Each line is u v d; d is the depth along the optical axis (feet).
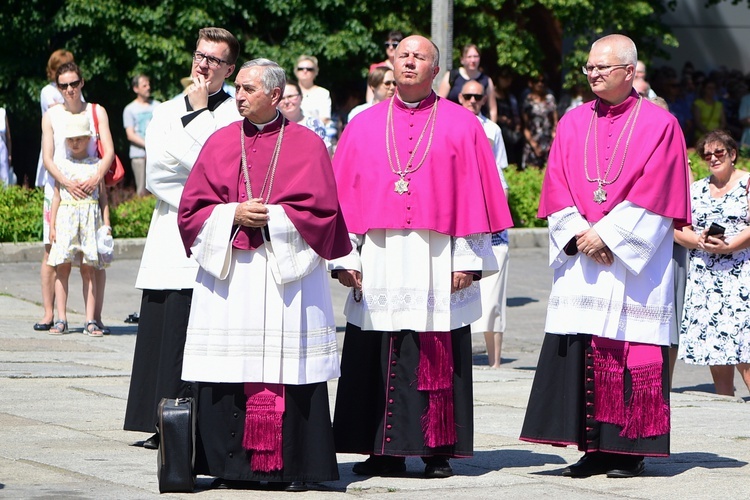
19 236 109.50
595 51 44.52
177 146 47.03
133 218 115.75
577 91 164.66
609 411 43.88
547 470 45.88
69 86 75.87
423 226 43.68
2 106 152.97
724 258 67.26
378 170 44.42
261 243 40.60
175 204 48.14
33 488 40.40
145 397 48.24
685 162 44.52
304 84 92.43
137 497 39.45
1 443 47.96
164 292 48.44
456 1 158.40
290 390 40.93
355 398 44.34
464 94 72.23
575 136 45.14
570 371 44.16
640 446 43.88
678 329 68.59
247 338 40.32
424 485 42.83
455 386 44.34
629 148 44.09
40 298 93.30
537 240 129.08
